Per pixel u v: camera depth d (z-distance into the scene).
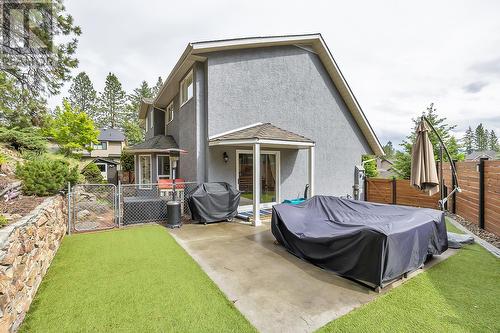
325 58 12.10
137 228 7.84
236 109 9.87
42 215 4.48
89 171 19.30
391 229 4.06
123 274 4.48
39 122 13.05
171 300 3.66
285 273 4.61
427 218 4.96
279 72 10.91
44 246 4.49
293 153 11.53
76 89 48.38
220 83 9.53
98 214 9.70
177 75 11.30
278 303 3.60
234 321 3.19
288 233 5.69
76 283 4.14
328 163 12.59
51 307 3.46
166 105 16.22
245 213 9.46
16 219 3.86
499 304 3.51
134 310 3.40
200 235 7.04
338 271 4.49
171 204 7.85
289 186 11.42
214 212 8.43
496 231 6.47
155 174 13.84
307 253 5.12
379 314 3.31
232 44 9.32
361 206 5.94
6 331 2.70
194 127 9.93
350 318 3.24
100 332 2.97
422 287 4.01
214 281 4.27
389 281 4.13
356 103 13.05
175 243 6.29
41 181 6.36
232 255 5.50
